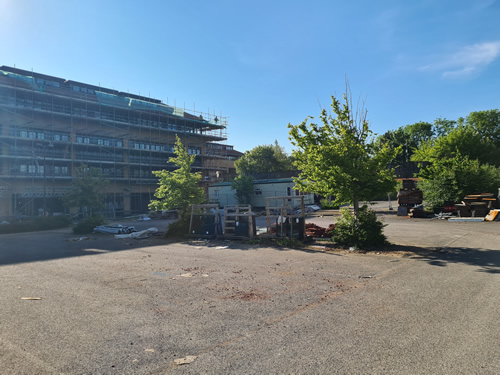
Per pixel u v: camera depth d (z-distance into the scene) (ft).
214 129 197.88
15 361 12.78
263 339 14.46
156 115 160.25
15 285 25.16
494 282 22.82
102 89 157.79
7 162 116.37
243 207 49.57
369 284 23.32
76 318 17.56
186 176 66.44
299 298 20.40
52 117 125.59
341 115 41.68
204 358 12.80
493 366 11.76
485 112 224.12
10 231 83.05
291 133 42.68
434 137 231.71
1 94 118.32
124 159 148.66
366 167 39.34
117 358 12.94
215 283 24.64
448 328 15.21
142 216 114.52
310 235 49.24
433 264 29.40
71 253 42.34
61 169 129.59
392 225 65.26
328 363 12.19
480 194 75.51
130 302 20.27
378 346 13.51
